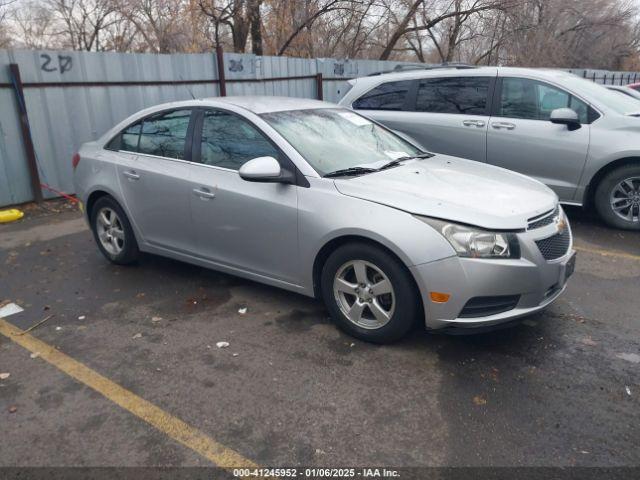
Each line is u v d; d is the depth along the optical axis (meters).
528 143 6.52
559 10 22.75
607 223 6.39
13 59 7.14
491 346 3.66
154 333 3.94
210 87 9.97
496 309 3.38
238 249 4.25
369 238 3.46
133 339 3.86
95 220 5.35
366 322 3.68
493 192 3.74
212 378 3.35
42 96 7.52
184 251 4.68
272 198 3.92
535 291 3.40
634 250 5.59
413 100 7.44
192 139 4.52
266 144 4.07
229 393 3.19
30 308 4.42
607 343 3.69
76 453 2.73
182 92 9.46
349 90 8.07
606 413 2.96
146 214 4.83
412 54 27.48
